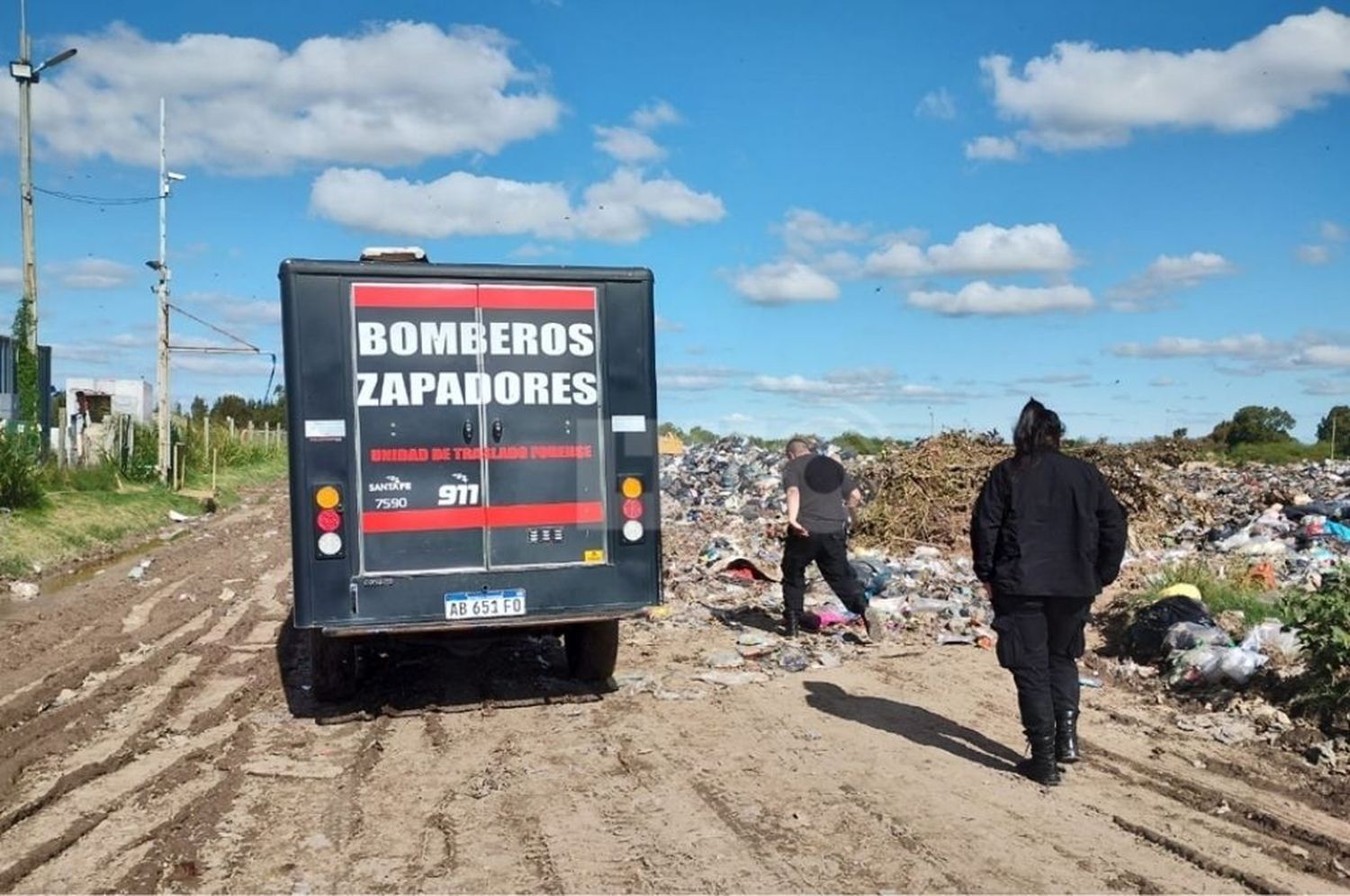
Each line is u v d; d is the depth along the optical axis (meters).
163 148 36.53
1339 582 8.59
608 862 5.80
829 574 11.36
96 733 8.41
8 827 6.39
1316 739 7.76
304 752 7.97
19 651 11.63
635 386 9.05
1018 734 8.14
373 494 8.50
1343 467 28.34
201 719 8.87
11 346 32.09
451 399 8.66
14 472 22.42
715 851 5.93
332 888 5.54
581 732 8.33
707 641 11.61
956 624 12.05
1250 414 41.88
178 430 39.34
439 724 8.66
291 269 8.39
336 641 9.12
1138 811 6.50
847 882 5.52
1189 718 8.44
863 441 31.22
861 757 7.60
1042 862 5.75
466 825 6.39
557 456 8.88
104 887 5.56
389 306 8.55
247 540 24.03
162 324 36.53
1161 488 20.61
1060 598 6.96
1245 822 6.35
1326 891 5.38
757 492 26.78
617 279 9.02
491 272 8.75
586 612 8.90
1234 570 13.29
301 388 8.38
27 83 28.86
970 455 19.14
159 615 14.10
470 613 8.65
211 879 5.67
